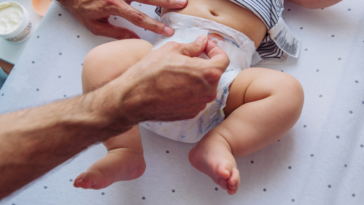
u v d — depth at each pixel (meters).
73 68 1.11
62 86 1.09
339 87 1.04
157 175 1.01
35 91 1.08
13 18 1.34
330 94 1.04
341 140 0.99
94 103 0.61
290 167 0.98
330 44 1.11
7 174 0.53
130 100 0.61
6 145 0.53
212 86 0.63
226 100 0.94
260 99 0.88
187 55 0.68
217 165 0.73
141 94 0.61
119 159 0.82
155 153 1.03
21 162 0.54
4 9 1.35
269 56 1.12
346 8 1.15
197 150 0.85
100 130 0.61
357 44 1.09
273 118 0.84
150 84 0.61
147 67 0.61
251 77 0.91
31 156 0.55
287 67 1.11
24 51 1.12
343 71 1.06
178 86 0.61
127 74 0.64
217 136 0.85
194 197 0.98
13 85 1.09
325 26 1.14
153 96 0.61
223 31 0.93
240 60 0.98
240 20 0.96
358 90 1.03
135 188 0.99
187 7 0.97
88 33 1.14
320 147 0.99
